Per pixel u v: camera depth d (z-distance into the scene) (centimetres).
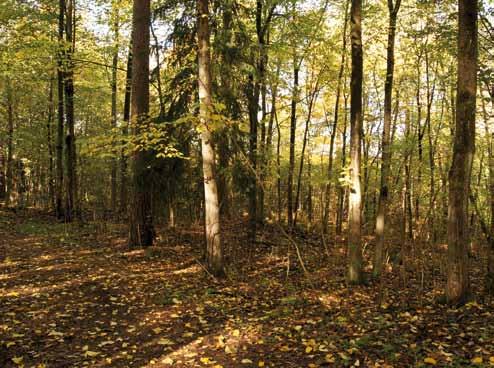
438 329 589
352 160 956
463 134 699
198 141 1112
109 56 1886
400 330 597
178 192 1151
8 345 516
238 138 1126
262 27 1510
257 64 1291
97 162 1938
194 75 1082
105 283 838
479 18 931
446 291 739
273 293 866
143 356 516
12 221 1698
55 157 2172
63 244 1252
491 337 531
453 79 1301
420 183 1641
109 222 1684
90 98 2098
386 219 1359
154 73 1225
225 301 768
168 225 1480
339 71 1609
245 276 991
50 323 608
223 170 1127
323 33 1520
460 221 715
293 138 1625
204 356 520
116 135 917
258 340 571
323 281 1012
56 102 1914
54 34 1545
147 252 1127
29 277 861
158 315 674
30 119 2303
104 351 526
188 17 1120
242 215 1878
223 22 1135
